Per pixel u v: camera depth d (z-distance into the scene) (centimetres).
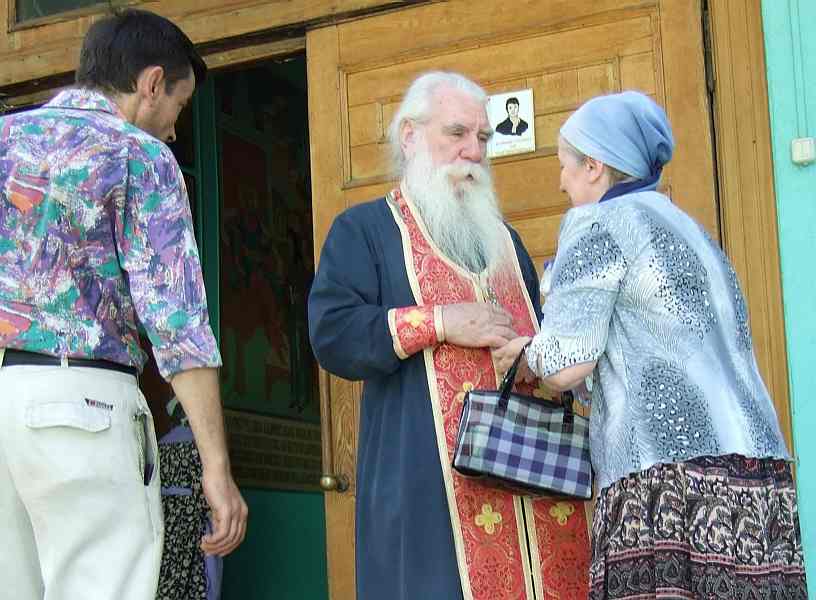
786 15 366
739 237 360
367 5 419
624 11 383
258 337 654
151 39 268
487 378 291
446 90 316
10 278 234
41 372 230
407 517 280
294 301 692
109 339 239
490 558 279
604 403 254
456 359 291
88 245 239
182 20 450
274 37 442
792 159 357
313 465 688
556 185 386
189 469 503
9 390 229
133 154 244
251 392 642
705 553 233
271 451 652
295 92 711
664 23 378
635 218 256
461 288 301
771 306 353
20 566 235
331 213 416
